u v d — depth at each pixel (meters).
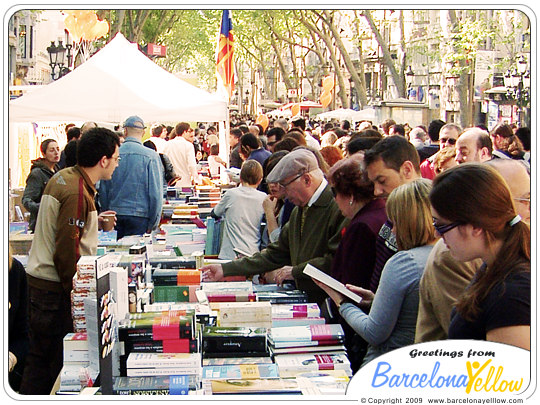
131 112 9.77
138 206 8.42
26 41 32.16
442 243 3.25
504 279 2.58
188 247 7.35
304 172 5.18
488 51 32.06
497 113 34.16
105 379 3.40
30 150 13.88
